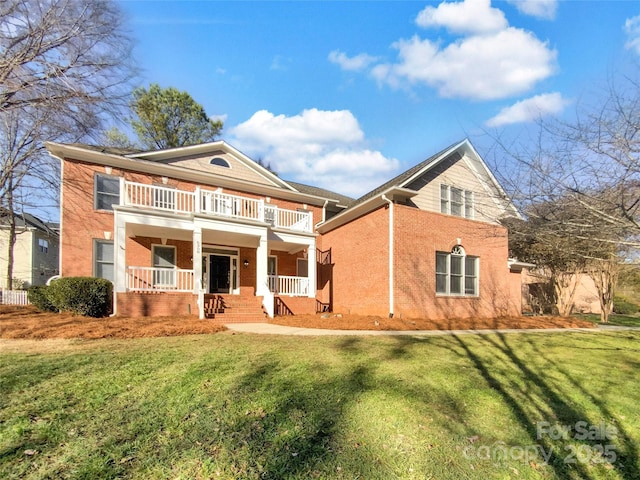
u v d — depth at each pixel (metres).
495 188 7.16
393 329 11.12
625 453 3.37
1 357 5.75
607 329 13.67
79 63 13.05
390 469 2.88
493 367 6.23
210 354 6.35
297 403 4.16
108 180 13.85
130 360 5.75
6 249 24.23
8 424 3.39
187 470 2.75
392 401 4.32
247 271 16.69
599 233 6.01
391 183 15.36
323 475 2.75
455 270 15.14
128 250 13.90
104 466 2.75
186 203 15.07
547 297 21.56
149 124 26.14
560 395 4.87
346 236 16.22
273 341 7.98
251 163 17.36
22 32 12.13
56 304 11.34
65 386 4.45
